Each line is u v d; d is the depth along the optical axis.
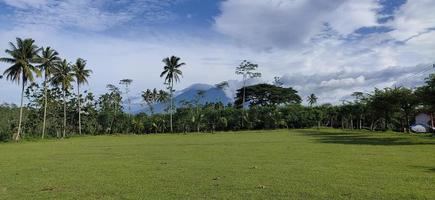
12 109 94.62
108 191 15.27
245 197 13.63
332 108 111.50
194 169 21.45
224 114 110.38
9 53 71.56
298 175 18.58
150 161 26.62
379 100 70.69
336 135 64.81
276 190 14.76
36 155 35.25
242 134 79.19
